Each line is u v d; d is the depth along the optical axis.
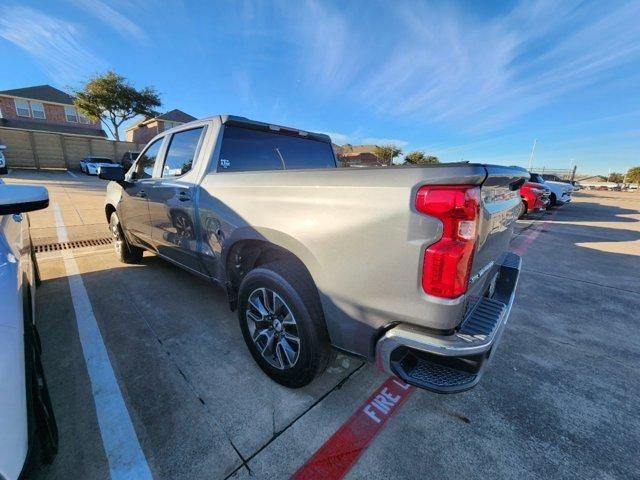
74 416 1.79
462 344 1.32
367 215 1.42
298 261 1.90
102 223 6.71
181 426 1.75
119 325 2.73
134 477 1.47
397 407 1.96
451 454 1.66
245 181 2.08
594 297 3.82
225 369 2.22
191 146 2.74
